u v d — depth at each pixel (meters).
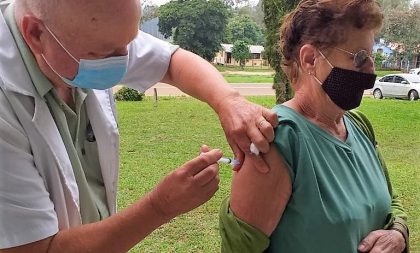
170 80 2.16
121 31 1.49
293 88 1.82
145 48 2.10
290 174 1.64
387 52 37.06
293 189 1.65
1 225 1.49
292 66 1.79
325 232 1.64
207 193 1.55
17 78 1.57
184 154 9.11
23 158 1.53
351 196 1.71
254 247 1.68
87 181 1.92
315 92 1.73
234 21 44.12
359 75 1.67
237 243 1.69
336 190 1.68
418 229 5.25
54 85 1.68
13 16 1.64
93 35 1.47
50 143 1.60
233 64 43.75
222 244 1.77
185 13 31.86
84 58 1.53
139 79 2.12
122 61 1.58
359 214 1.70
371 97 21.50
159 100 18.86
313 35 1.69
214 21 32.50
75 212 1.71
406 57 37.00
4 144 1.48
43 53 1.55
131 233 1.56
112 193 2.00
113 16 1.46
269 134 1.61
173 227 5.33
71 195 1.67
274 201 1.65
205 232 5.22
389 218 1.87
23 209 1.50
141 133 11.34
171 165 8.23
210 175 1.52
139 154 9.06
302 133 1.68
